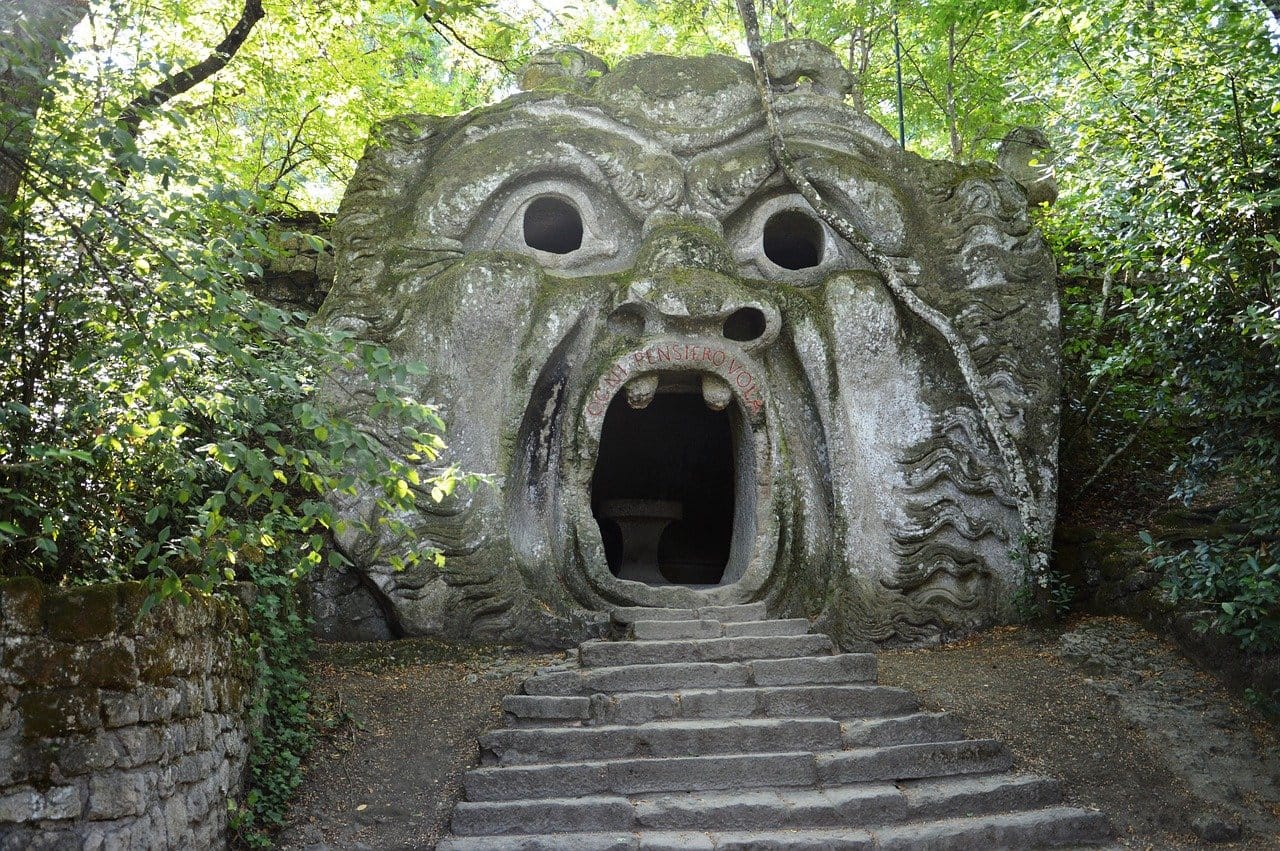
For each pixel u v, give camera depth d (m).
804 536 9.62
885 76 16.06
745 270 10.24
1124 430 11.79
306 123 13.46
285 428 8.19
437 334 9.45
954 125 15.03
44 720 4.87
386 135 10.24
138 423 5.91
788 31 15.20
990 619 9.66
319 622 9.27
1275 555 7.15
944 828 6.35
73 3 5.97
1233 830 6.50
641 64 10.69
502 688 8.20
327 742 7.39
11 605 4.86
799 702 7.52
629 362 9.59
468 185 9.90
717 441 13.57
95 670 5.03
